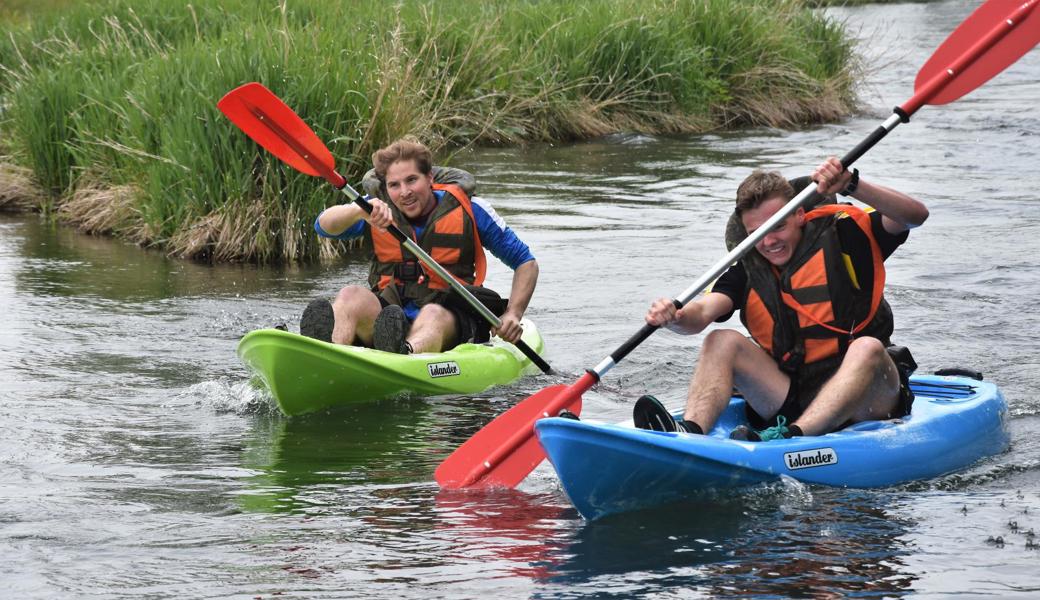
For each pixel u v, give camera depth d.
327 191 17.00
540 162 24.08
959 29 8.88
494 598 5.99
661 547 6.67
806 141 26.42
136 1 26.05
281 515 7.29
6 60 25.52
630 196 20.33
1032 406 9.69
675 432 7.52
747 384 8.29
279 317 13.35
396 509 7.41
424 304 11.05
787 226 8.17
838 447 7.71
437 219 10.99
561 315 13.11
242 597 6.03
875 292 8.25
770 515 7.15
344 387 10.00
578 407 8.35
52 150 20.27
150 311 13.58
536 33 28.38
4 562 6.50
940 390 9.18
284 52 17.47
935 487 7.75
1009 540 6.71
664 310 7.99
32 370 11.01
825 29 32.00
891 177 21.17
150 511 7.35
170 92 18.09
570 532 6.94
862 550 6.57
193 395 10.35
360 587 6.14
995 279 14.08
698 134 28.00
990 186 20.19
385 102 17.70
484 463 7.77
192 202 17.06
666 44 28.70
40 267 16.03
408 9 26.36
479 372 10.77
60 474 8.10
